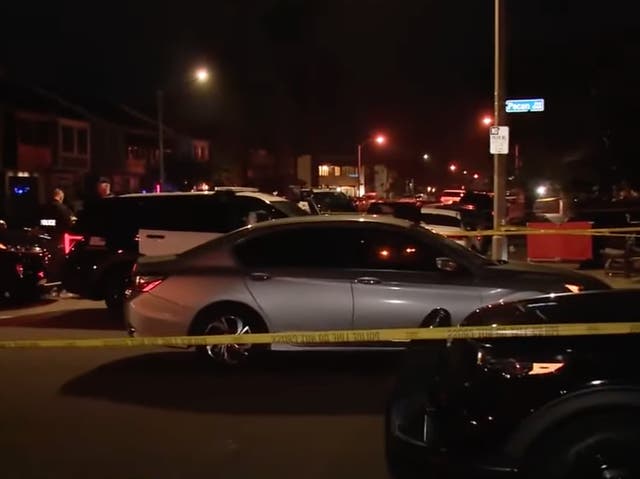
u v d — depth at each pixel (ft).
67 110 176.96
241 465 17.71
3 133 155.84
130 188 203.10
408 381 16.07
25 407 22.65
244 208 38.78
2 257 43.78
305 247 26.35
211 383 25.11
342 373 26.25
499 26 54.95
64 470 17.52
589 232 48.26
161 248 38.81
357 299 25.46
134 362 28.30
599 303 15.85
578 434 12.98
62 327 36.68
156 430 20.40
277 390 24.18
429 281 25.36
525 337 14.23
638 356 13.28
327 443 19.21
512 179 185.57
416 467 14.35
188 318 26.16
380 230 26.21
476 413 13.61
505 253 55.11
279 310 25.77
